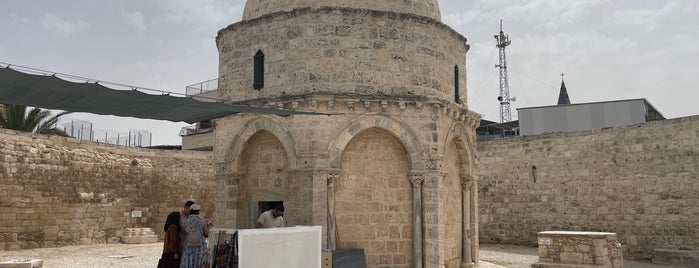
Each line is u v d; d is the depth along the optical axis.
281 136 18.09
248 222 18.86
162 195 40.31
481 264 24.30
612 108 41.38
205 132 58.22
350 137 17.77
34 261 22.33
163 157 40.81
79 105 12.13
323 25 18.17
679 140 27.66
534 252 31.50
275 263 11.16
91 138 43.03
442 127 18.72
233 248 10.71
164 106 12.52
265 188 18.70
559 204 33.19
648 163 28.98
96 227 35.22
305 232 11.78
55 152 32.72
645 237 28.81
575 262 23.73
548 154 34.06
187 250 11.70
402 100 17.98
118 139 45.12
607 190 30.84
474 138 21.89
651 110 44.31
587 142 32.09
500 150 36.62
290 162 17.86
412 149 18.09
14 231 29.86
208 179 43.47
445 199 19.44
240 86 19.25
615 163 30.55
